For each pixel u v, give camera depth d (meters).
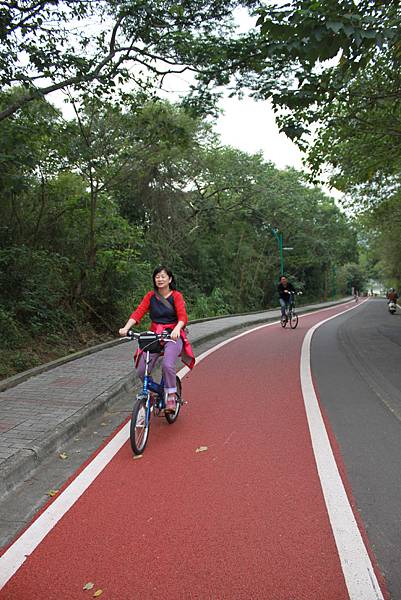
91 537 3.20
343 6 5.75
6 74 8.61
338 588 2.63
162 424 5.63
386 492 3.75
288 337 14.51
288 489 3.82
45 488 4.05
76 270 12.48
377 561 2.86
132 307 14.81
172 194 25.23
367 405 6.29
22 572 2.85
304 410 6.08
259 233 39.62
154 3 9.41
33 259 10.78
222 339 14.27
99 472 4.28
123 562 2.91
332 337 14.31
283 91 7.54
